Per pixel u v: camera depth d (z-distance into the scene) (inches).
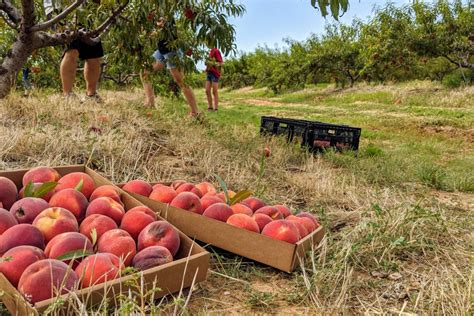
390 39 708.0
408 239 106.6
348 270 87.5
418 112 489.1
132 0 214.7
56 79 430.6
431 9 690.8
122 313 54.3
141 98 339.3
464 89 633.0
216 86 471.2
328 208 135.7
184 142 184.5
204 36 186.1
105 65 502.9
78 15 197.6
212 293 77.9
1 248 65.7
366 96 690.2
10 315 63.2
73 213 81.4
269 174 168.9
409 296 82.1
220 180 102.3
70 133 152.9
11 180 93.7
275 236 87.2
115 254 69.9
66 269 60.6
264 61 1213.1
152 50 247.3
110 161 143.7
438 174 186.4
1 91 182.7
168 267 68.9
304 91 917.8
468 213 140.3
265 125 249.0
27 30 178.7
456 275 90.7
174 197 100.0
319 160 198.2
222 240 89.5
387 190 149.5
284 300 77.6
